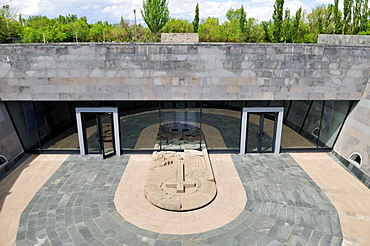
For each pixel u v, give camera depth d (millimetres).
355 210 10508
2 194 11500
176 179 12000
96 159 14844
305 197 11312
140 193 11586
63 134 15141
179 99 14047
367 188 12164
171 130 15078
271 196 11359
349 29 40906
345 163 14281
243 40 47375
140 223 9633
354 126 14289
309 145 15781
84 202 10898
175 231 9227
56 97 13812
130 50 13180
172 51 13219
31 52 13125
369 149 12805
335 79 13844
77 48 13109
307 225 9570
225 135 15234
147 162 14516
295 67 13602
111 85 13680
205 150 15133
